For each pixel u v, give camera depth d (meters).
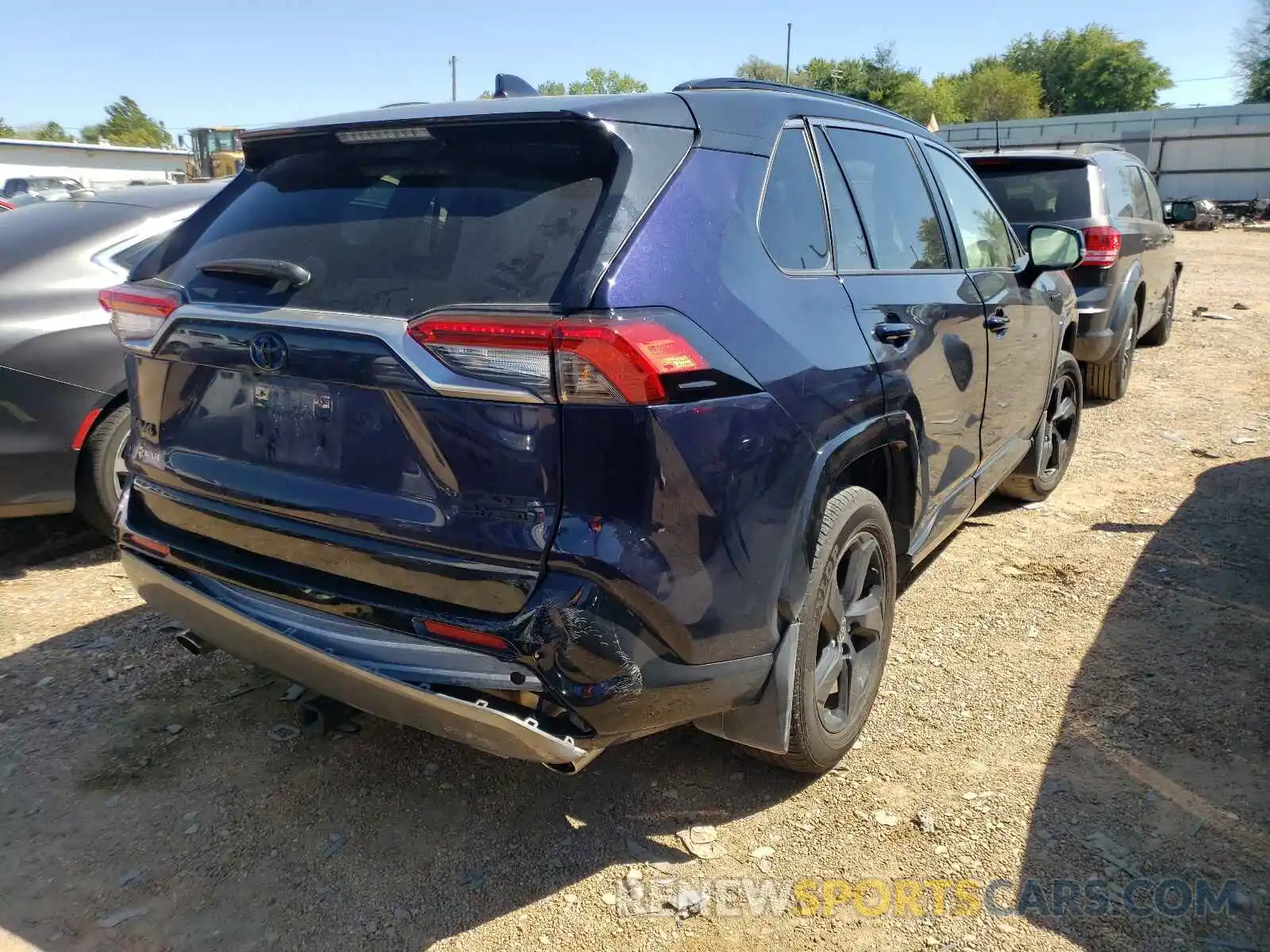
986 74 68.06
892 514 3.23
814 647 2.66
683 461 2.13
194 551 2.62
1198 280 15.28
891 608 3.16
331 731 2.88
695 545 2.18
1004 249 4.42
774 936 2.34
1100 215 6.70
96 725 3.23
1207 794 2.78
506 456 2.08
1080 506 5.21
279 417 2.41
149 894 2.50
